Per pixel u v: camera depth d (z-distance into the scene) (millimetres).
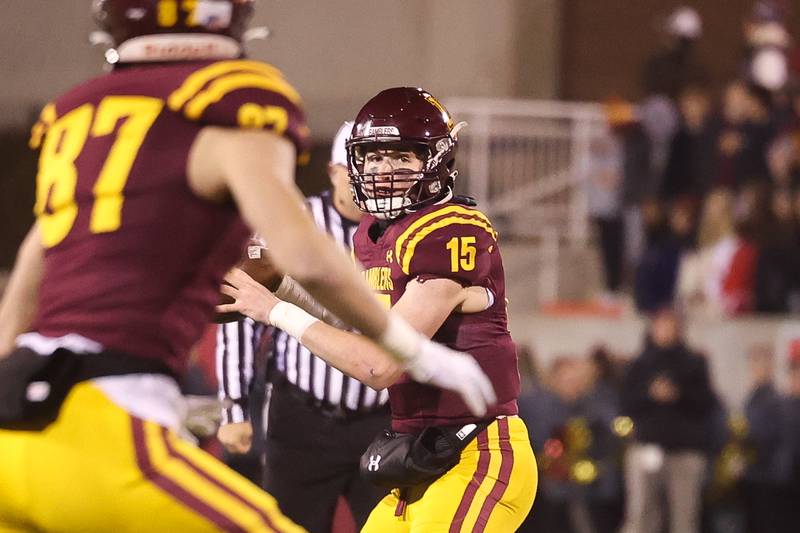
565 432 33000
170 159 8906
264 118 8797
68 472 8680
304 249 8516
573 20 52938
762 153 39906
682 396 32938
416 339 9133
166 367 8984
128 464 8711
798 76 40781
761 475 33562
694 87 40750
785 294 39250
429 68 50938
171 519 8812
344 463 17141
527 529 33031
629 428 33094
